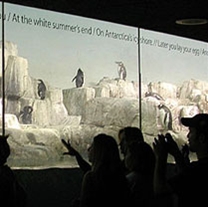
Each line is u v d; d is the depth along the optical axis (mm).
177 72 8758
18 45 7207
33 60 7359
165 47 8609
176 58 8742
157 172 3047
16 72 7207
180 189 3168
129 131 4871
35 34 7352
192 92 8938
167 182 3117
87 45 7836
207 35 8844
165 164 3047
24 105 7266
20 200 4473
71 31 7684
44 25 7430
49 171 7375
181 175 3205
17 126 7172
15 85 7191
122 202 3814
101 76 7988
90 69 7879
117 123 8117
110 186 3811
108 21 8008
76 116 7746
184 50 8828
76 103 7762
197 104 8992
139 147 3990
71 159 7562
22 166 7141
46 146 7391
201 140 3217
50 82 7527
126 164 4043
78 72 7773
